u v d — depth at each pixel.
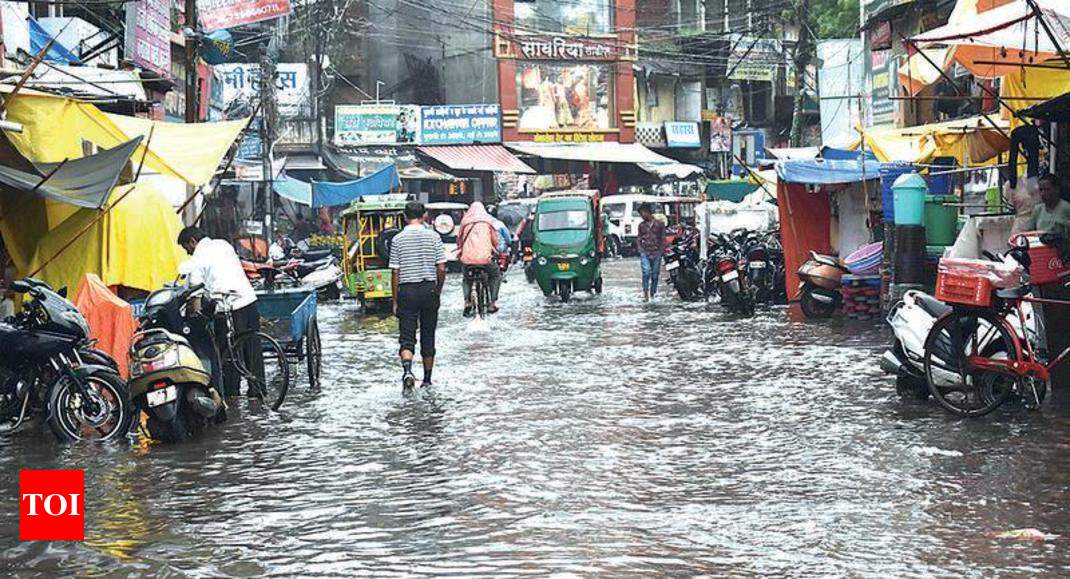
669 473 11.30
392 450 12.75
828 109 52.41
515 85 76.44
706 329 25.58
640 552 8.62
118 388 13.76
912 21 41.94
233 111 56.72
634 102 79.62
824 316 27.66
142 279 19.50
